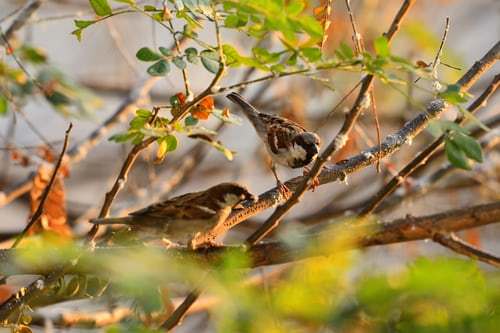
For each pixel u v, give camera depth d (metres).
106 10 8.55
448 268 4.62
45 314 11.02
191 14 8.56
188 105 8.36
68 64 18.84
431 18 18.97
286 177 18.80
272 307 4.73
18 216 18.36
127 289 4.44
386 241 6.91
